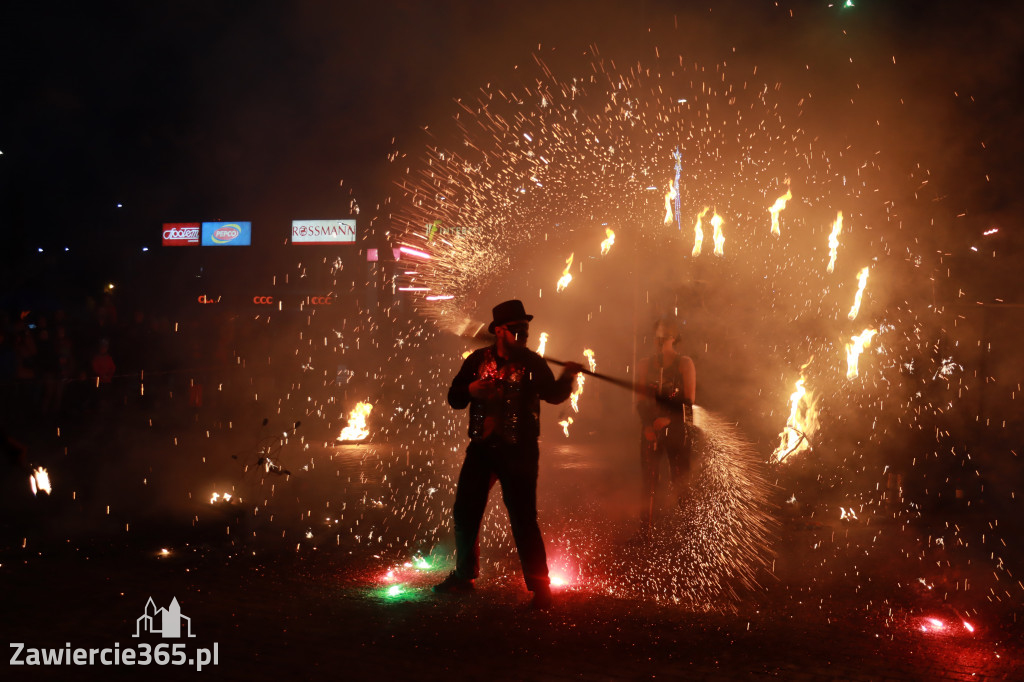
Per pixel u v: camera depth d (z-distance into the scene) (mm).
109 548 6258
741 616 4949
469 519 5281
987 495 8258
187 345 19109
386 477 10008
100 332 17344
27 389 14875
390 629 4559
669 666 4102
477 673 3957
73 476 9664
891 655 4332
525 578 5062
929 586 5621
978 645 4520
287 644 4293
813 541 6805
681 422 6895
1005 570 6023
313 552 6320
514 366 5328
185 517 7453
